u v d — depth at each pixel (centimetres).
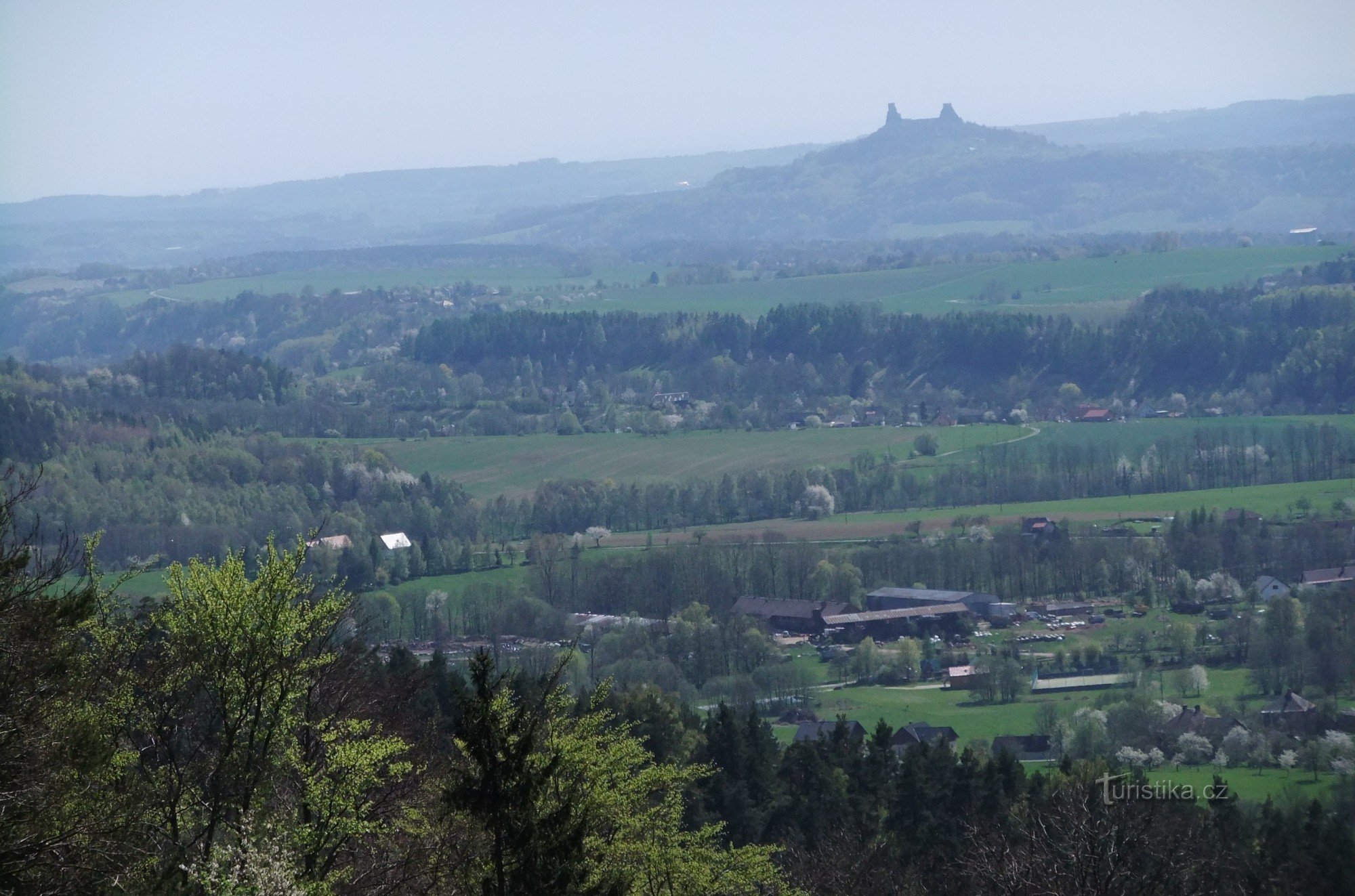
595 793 6681
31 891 5188
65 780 5462
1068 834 9606
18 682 5438
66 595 6006
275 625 6247
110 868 5438
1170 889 9650
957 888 11356
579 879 6069
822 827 13238
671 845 7112
